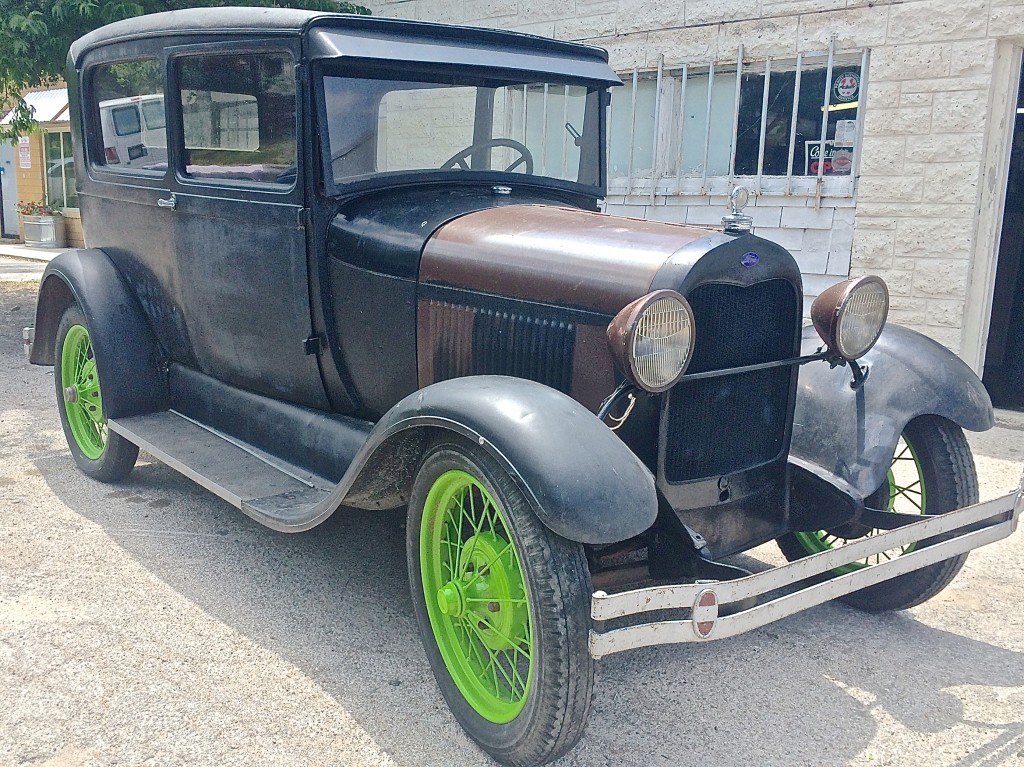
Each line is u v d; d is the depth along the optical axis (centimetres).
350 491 265
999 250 611
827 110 593
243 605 312
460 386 234
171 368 409
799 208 612
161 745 234
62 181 1628
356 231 306
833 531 315
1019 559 374
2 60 672
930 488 307
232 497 304
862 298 276
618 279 248
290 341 331
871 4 564
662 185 667
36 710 247
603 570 255
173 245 372
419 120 322
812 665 286
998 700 267
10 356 712
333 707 255
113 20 668
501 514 219
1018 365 614
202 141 348
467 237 286
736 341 261
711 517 270
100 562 343
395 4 803
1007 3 518
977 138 539
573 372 257
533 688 213
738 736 247
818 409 307
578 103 364
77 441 441
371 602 317
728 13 623
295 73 301
